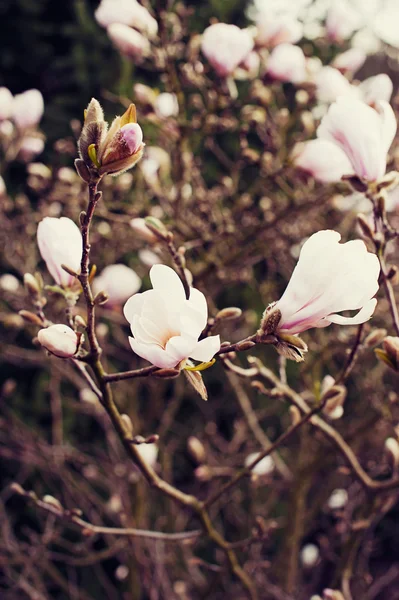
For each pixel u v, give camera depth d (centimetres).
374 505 121
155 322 81
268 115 196
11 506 253
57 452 212
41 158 252
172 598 191
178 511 221
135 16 147
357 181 98
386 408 155
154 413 208
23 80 280
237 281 219
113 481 219
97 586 252
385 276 100
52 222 97
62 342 87
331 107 99
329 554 193
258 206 231
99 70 254
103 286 132
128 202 213
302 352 85
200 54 220
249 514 215
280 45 156
